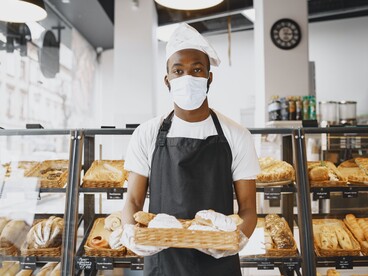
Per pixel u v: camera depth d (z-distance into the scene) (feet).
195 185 4.98
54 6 17.21
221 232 4.02
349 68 23.44
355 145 7.84
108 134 7.03
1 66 13.41
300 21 16.66
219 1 9.45
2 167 7.22
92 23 19.72
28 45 15.80
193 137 5.16
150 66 18.60
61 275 6.45
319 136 8.29
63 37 19.51
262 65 16.83
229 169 5.12
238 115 25.07
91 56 23.93
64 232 6.59
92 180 6.87
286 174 6.89
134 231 4.11
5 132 7.04
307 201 6.75
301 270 6.56
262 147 8.73
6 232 6.81
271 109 13.11
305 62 16.60
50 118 18.20
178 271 4.99
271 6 16.62
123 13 18.70
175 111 5.27
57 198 7.44
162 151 5.13
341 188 6.94
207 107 5.26
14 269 6.67
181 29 4.97
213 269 5.00
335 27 23.54
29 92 15.92
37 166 7.27
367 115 21.31
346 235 7.18
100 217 7.71
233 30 24.57
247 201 5.11
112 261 6.57
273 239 6.92
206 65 4.97
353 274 7.43
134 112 18.58
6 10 8.93
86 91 23.16
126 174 7.11
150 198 5.19
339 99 23.52
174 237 4.06
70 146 6.97
